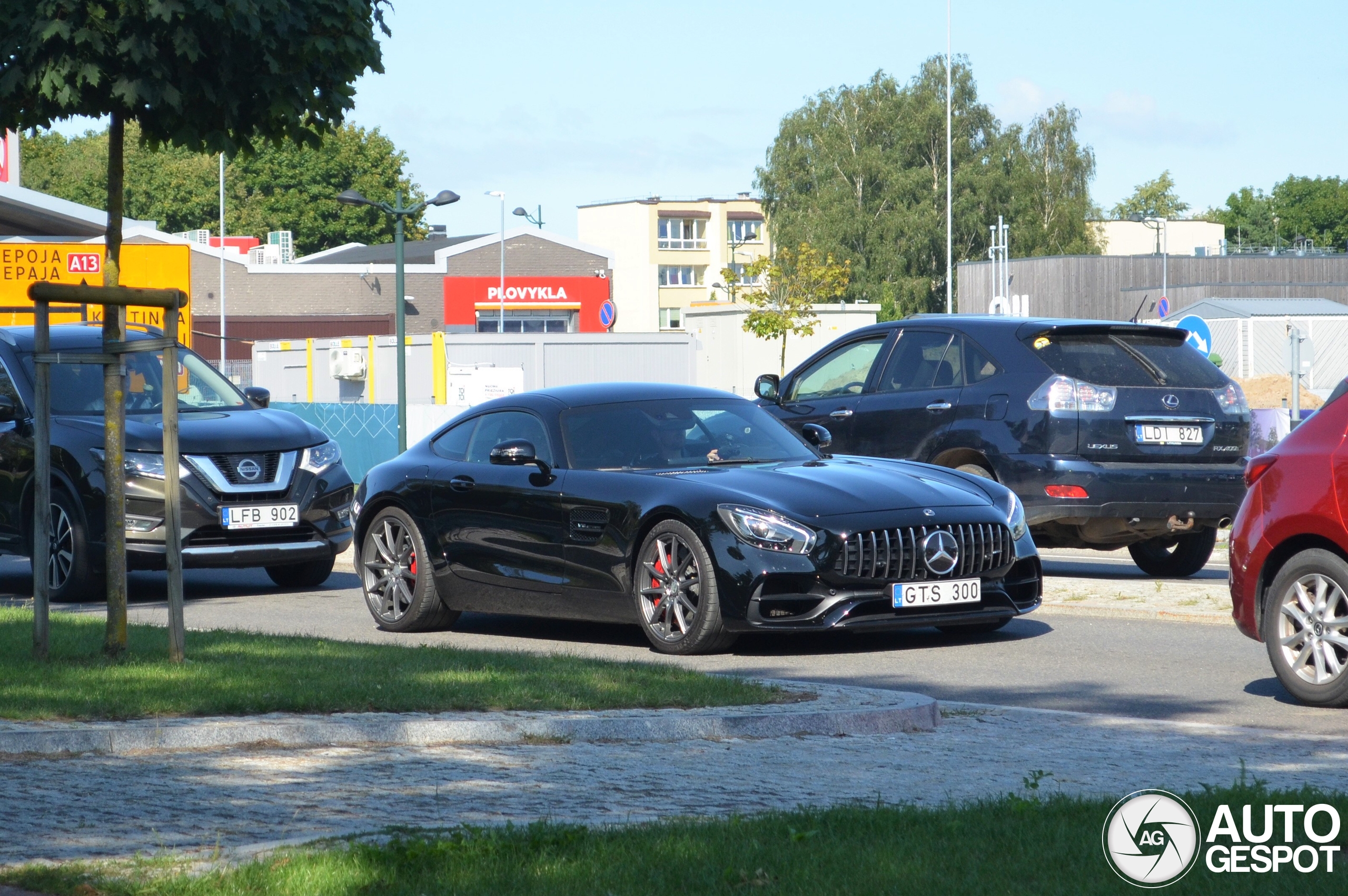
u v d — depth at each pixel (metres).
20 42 8.96
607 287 106.50
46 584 10.13
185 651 10.37
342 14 9.31
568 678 9.50
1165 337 16.33
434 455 14.26
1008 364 15.88
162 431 16.66
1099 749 8.22
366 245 125.00
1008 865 5.30
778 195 109.00
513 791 7.01
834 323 76.88
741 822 5.99
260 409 18.12
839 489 12.12
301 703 8.57
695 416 13.59
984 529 12.11
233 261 99.44
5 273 31.50
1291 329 23.28
